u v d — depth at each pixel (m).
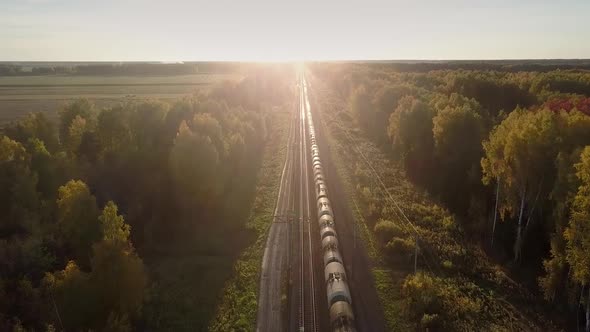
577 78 135.00
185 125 70.25
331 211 63.50
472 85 124.81
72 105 93.31
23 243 51.62
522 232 53.69
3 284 45.31
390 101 123.81
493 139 57.12
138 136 79.19
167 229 67.00
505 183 54.72
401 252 55.31
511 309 44.47
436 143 75.88
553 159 49.72
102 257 44.66
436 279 48.84
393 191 77.06
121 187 71.38
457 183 70.44
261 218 68.50
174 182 69.94
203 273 54.50
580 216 38.38
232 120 98.25
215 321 45.12
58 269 52.03
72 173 69.44
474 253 55.44
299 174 87.94
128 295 44.62
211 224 68.25
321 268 52.47
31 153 67.38
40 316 42.66
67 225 54.91
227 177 75.69
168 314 46.91
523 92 120.81
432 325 41.41
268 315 44.84
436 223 63.50
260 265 54.72
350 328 38.56
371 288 48.28
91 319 43.38
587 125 50.31
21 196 59.53
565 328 41.47
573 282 42.75
